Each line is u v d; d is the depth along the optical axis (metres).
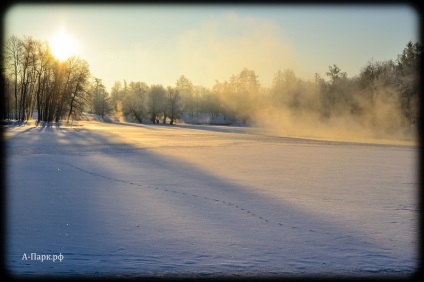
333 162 21.03
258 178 15.03
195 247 7.11
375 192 12.45
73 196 11.20
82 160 19.89
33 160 19.55
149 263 6.34
